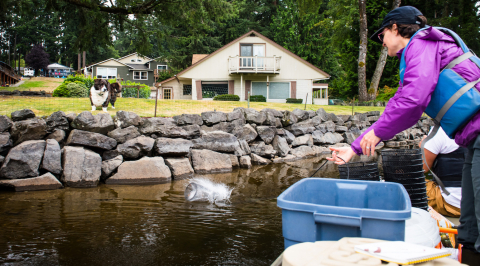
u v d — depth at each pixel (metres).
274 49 26.95
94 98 9.78
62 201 5.21
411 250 1.37
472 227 2.44
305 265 1.29
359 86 23.75
